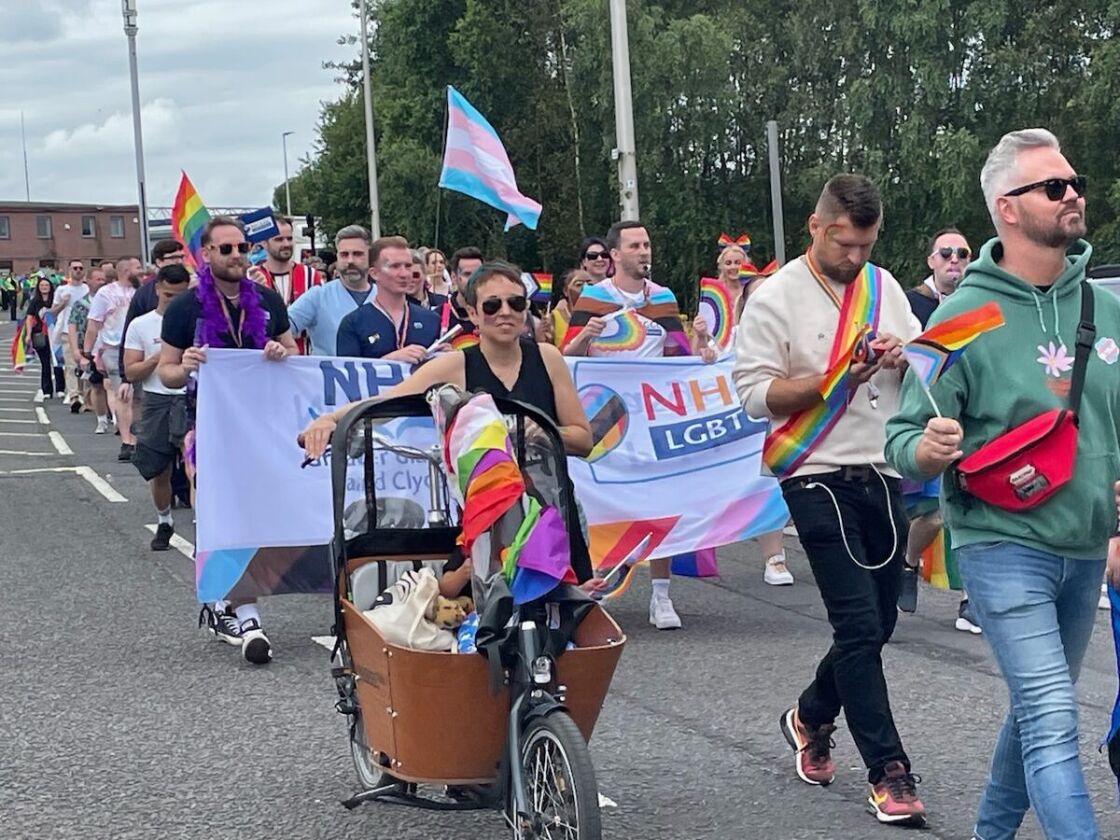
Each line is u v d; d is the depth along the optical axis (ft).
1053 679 12.30
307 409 24.38
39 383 94.32
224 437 23.85
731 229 158.20
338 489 15.14
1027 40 135.85
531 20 161.58
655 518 25.75
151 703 20.86
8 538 35.24
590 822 12.64
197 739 19.11
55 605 27.68
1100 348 12.60
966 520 12.80
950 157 130.52
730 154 160.56
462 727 13.78
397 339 25.95
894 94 136.98
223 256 24.26
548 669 13.48
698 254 159.43
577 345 28.25
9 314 231.71
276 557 23.85
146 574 30.63
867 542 16.19
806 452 15.96
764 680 21.79
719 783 17.12
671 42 146.41
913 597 25.02
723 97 150.20
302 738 19.08
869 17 135.74
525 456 15.03
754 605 27.55
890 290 16.55
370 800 15.52
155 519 37.83
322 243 220.64
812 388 15.71
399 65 173.27
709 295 34.24
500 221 165.27
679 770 17.62
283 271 41.32
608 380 26.00
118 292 54.03
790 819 15.85
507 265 16.25
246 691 21.44
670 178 156.56
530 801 13.53
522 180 163.73
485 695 13.67
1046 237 12.44
